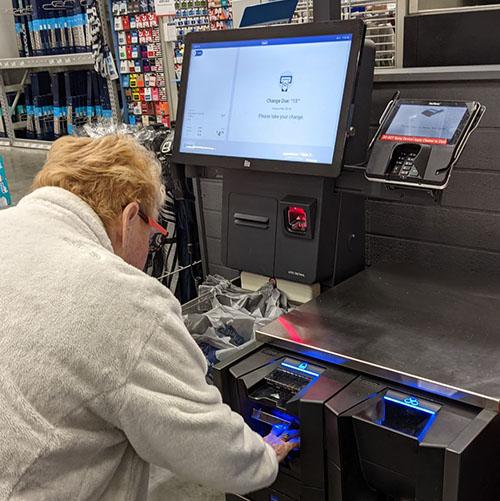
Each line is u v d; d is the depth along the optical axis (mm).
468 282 1727
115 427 1014
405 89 1854
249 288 1953
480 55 2061
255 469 1173
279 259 1789
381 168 1537
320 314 1564
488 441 1159
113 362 936
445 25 2096
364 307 1589
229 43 1786
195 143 1854
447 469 1097
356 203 1797
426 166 1470
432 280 1751
